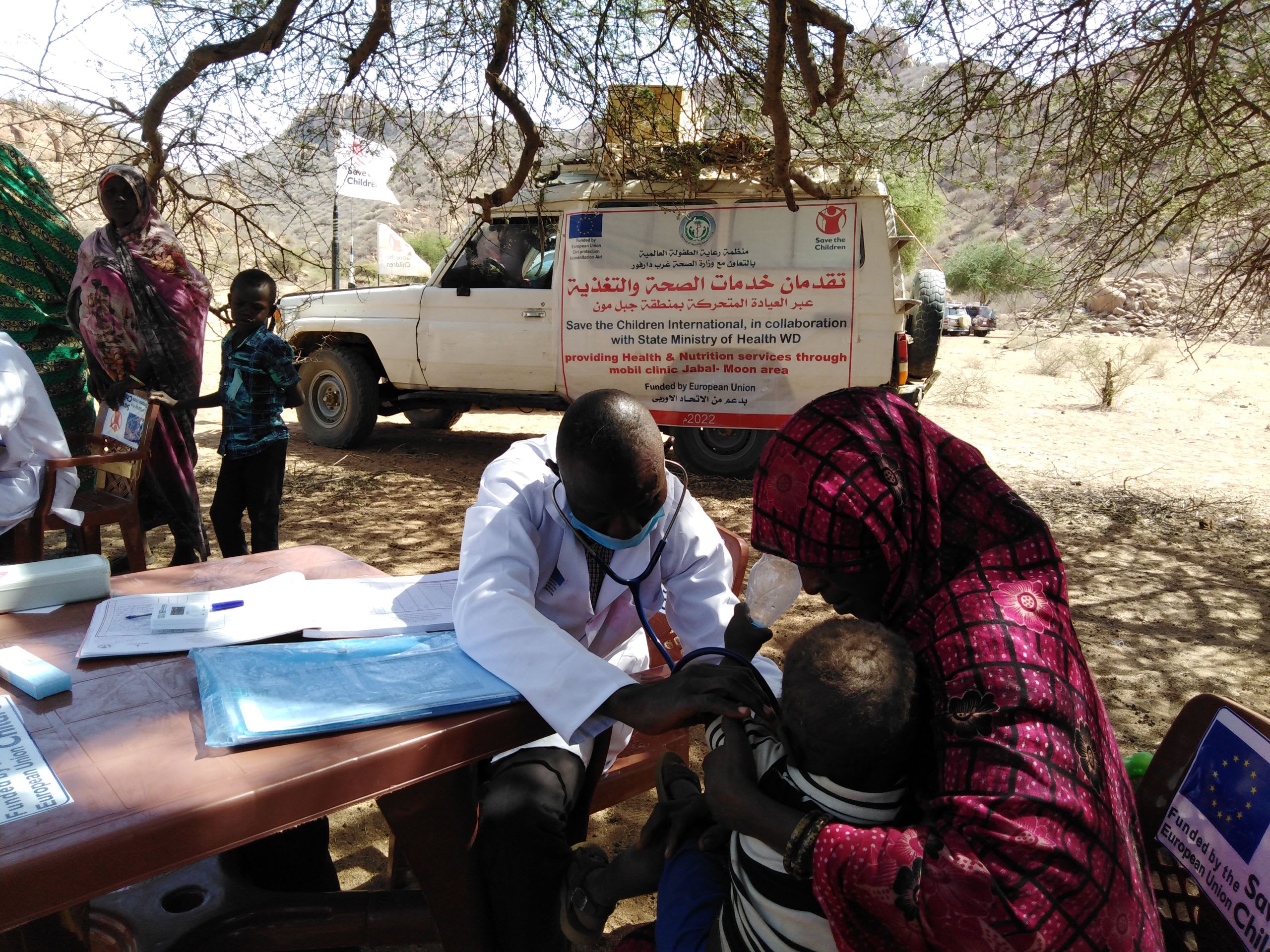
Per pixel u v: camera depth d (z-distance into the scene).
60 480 3.88
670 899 1.60
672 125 5.47
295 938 1.88
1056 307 4.96
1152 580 5.37
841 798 1.26
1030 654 1.15
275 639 1.88
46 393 3.73
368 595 2.10
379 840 2.84
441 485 7.27
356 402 8.16
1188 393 13.88
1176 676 4.10
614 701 1.60
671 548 2.12
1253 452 9.23
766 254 6.70
